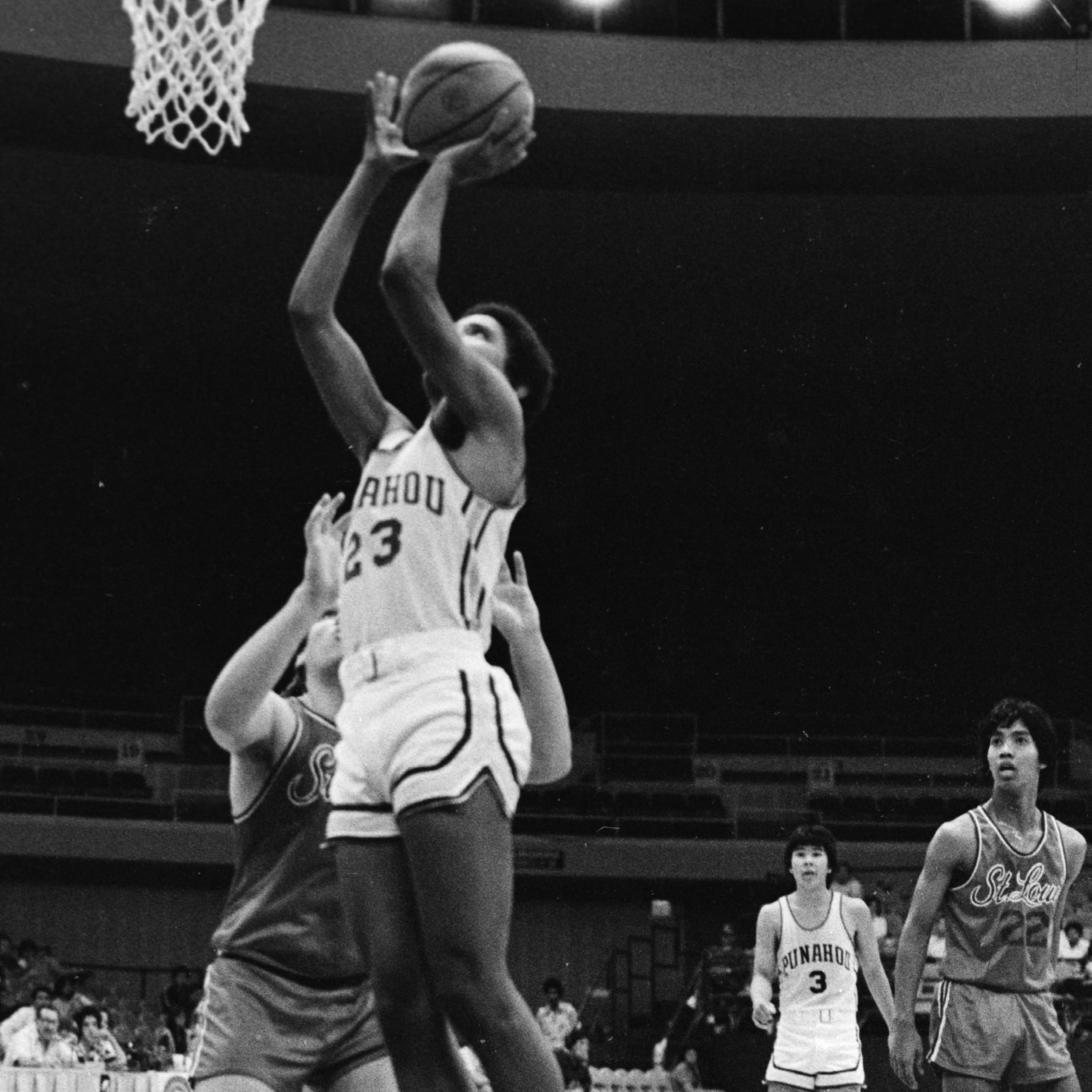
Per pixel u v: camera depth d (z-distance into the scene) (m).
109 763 32.47
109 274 30.73
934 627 37.59
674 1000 32.25
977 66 25.59
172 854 30.09
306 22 24.61
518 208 28.53
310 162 26.72
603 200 28.25
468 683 4.33
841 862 29.75
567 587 37.94
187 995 25.23
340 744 4.48
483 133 4.76
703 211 28.59
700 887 32.25
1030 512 37.81
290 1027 6.10
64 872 30.66
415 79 4.84
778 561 38.12
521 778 4.40
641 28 28.38
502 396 4.51
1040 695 37.09
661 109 25.50
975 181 27.52
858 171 27.30
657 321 32.84
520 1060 4.14
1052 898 8.77
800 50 25.70
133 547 36.66
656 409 36.75
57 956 30.88
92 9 23.58
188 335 33.44
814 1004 12.72
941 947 27.14
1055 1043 8.77
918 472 37.56
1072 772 34.53
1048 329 32.69
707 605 37.94
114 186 27.47
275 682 5.91
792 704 37.28
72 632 35.62
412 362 34.31
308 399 36.00
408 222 4.47
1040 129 25.73
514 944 32.88
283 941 6.11
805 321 32.69
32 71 23.69
